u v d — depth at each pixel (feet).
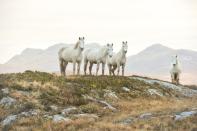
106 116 87.15
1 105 94.22
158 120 73.05
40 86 105.09
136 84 127.95
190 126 66.95
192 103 96.07
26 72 124.67
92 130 70.23
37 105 92.63
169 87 139.33
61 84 110.01
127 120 78.59
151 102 108.68
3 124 82.53
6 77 115.14
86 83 115.55
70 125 76.18
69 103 99.30
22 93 100.22
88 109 92.68
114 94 112.78
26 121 81.10
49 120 81.25
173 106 90.68
